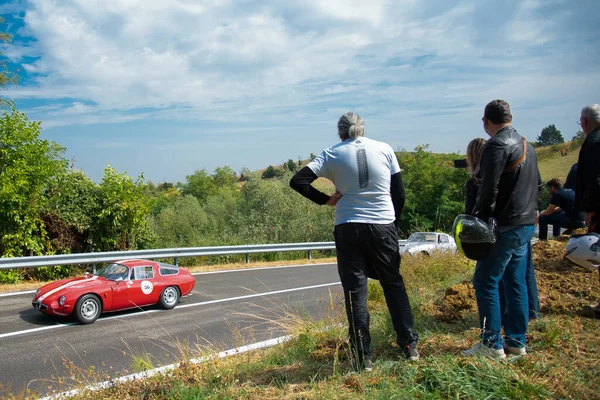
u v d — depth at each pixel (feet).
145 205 57.41
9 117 47.14
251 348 21.21
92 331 27.66
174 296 34.06
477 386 10.82
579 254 15.37
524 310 12.74
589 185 15.24
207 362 16.21
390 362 12.86
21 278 46.19
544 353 12.82
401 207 13.15
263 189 102.37
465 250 12.10
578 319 15.60
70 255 42.80
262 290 40.81
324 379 12.70
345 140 13.05
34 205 47.73
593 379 11.05
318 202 12.98
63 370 20.76
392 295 13.04
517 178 12.11
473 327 16.34
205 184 195.00
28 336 26.53
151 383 14.84
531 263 15.99
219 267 55.83
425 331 16.06
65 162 51.98
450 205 108.78
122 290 31.12
